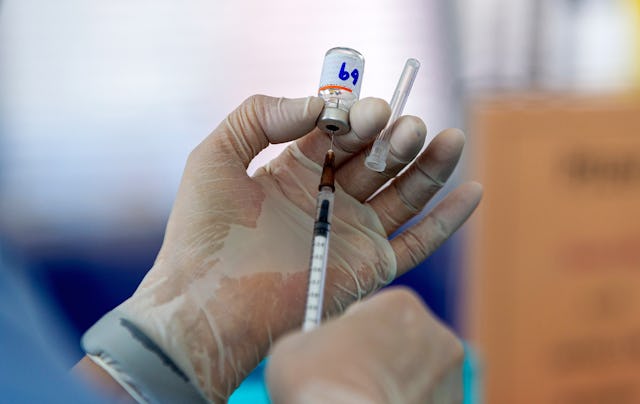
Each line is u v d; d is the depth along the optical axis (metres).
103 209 0.82
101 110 0.84
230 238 0.52
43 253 0.79
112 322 0.49
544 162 0.72
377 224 0.54
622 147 0.72
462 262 0.75
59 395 0.36
